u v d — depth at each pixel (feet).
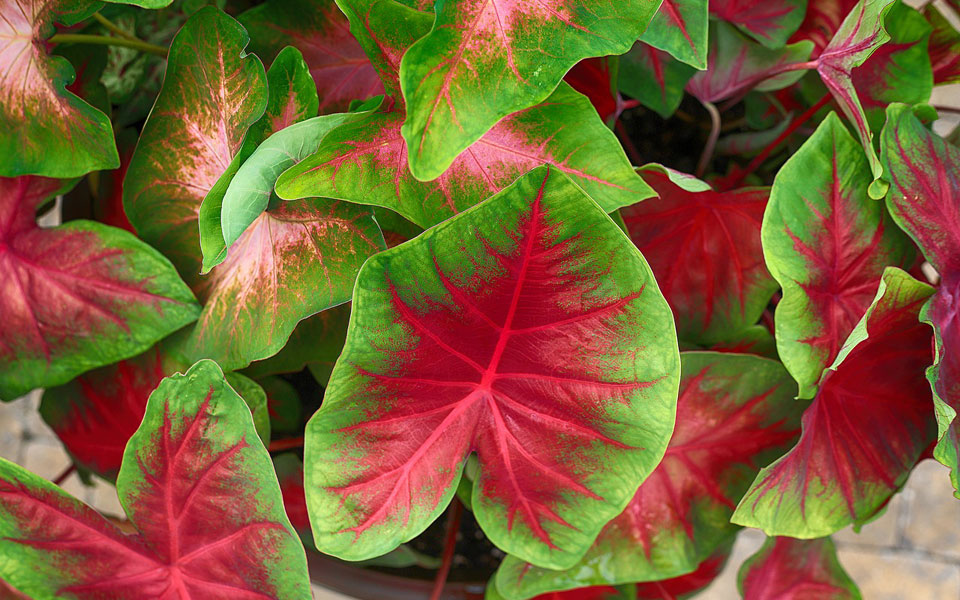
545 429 3.19
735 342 3.75
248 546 3.30
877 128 3.73
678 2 3.15
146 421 3.22
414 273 2.96
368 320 2.99
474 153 3.15
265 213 3.31
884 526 6.81
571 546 3.23
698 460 3.60
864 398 3.50
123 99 4.00
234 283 3.43
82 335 3.54
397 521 3.15
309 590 3.28
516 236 2.93
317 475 3.07
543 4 2.86
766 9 3.68
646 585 4.01
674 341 3.00
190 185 3.46
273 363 3.70
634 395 3.08
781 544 3.76
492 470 3.25
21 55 3.36
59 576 3.26
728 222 3.66
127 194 3.48
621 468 3.16
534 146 3.14
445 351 3.09
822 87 3.90
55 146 3.42
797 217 3.32
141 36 4.00
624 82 3.76
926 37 3.63
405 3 3.10
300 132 3.05
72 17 3.33
